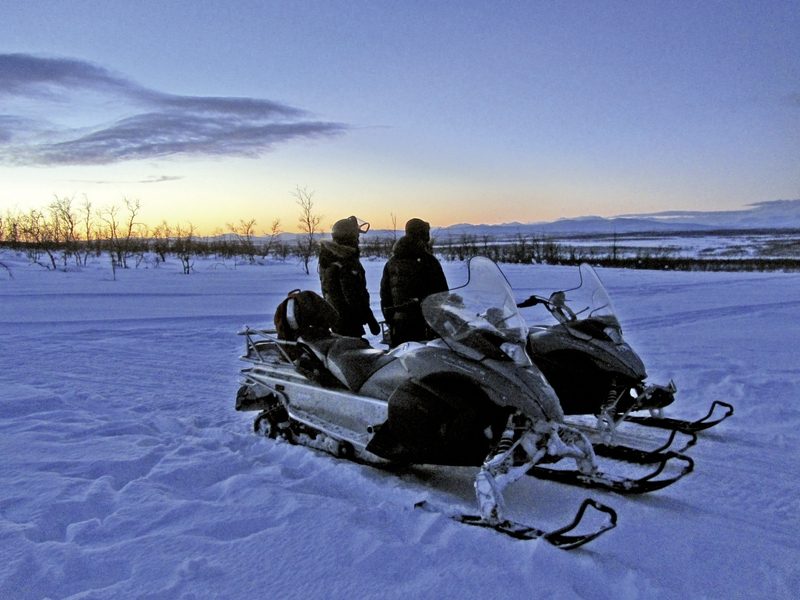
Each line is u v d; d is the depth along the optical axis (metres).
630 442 5.09
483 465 3.51
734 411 5.93
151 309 14.56
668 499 3.95
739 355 8.77
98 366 8.09
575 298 5.52
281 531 3.27
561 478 4.21
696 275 27.05
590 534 3.21
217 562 2.96
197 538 3.20
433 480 4.32
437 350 4.01
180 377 7.53
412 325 5.50
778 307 14.82
